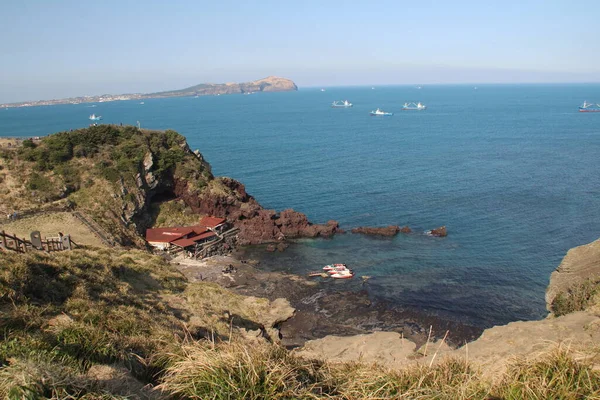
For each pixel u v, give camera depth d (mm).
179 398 10453
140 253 43156
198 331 26500
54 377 9609
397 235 76375
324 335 44188
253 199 90438
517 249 68438
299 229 78250
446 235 75375
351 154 157875
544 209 87438
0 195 67062
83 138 82625
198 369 10914
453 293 54438
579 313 24578
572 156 142875
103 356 13352
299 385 11094
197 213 83188
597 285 28000
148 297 30703
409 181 114688
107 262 33094
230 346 12867
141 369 13664
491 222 81188
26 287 19062
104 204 70375
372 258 66875
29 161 74812
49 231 55312
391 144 181000
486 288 55750
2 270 19391
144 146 83812
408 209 90938
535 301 52250
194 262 66500
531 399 10516
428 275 60031
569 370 11109
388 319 48000
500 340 22719
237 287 57125
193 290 38562
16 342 12695
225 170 133875
